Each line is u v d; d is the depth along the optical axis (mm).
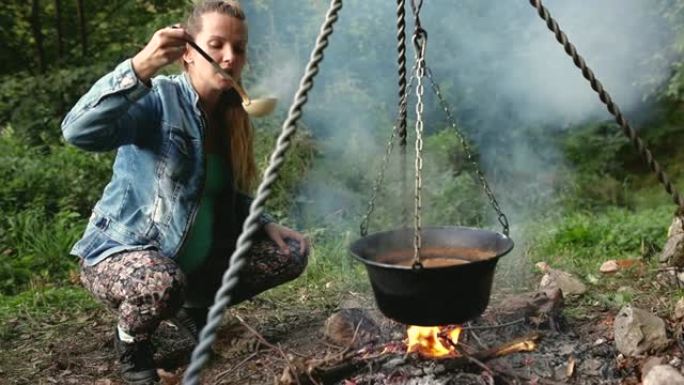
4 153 6629
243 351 3158
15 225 5445
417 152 2193
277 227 3354
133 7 9391
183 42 2529
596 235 5387
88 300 4113
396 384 2559
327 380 2621
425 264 2430
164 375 2838
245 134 3102
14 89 8125
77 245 2955
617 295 3674
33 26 9086
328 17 1985
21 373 3115
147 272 2744
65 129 2619
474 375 2555
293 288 4266
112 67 8336
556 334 3049
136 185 2869
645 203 7910
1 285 4672
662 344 2832
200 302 3318
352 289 4188
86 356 3287
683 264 4164
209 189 3047
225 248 3234
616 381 2668
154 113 2824
